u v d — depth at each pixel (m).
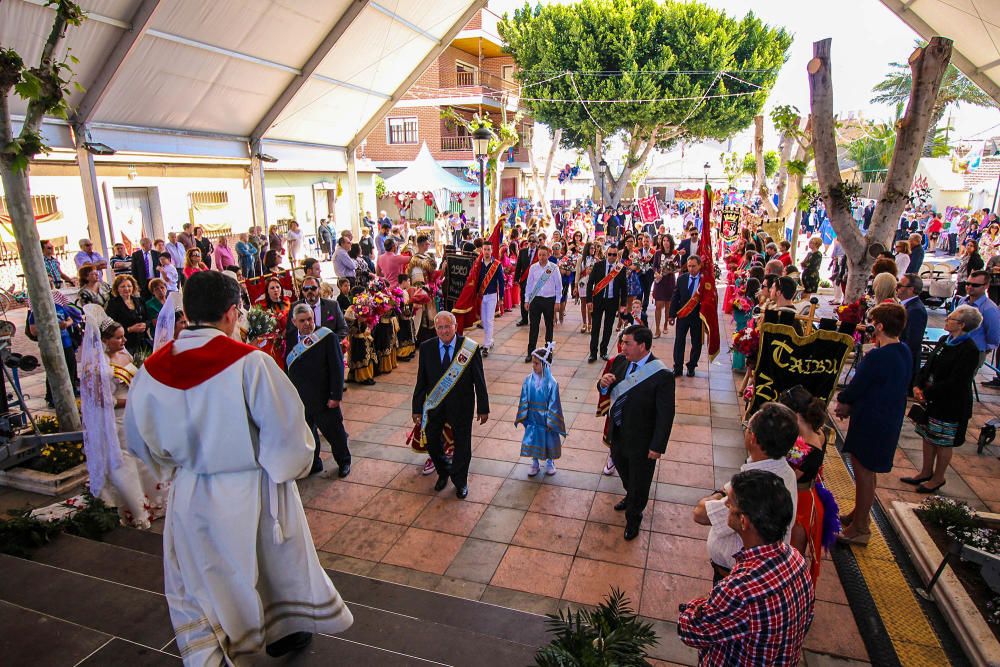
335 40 14.51
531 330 9.64
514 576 4.41
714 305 7.95
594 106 26.89
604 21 26.06
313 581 2.35
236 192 18.25
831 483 5.81
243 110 15.58
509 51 29.66
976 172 32.88
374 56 16.47
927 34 12.87
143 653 2.52
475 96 32.19
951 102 28.62
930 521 4.83
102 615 2.88
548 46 26.83
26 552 3.71
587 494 5.58
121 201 15.34
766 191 18.31
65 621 2.70
